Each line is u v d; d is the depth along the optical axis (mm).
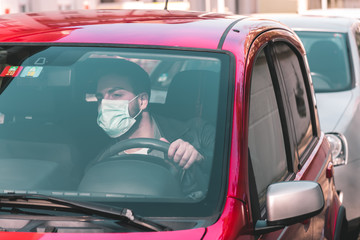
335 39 11383
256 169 4301
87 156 4289
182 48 4484
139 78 4547
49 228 3643
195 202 3869
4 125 4465
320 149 6082
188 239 3615
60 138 4367
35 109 4492
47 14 5285
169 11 5547
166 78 5828
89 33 4688
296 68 5824
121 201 3924
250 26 4895
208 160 4047
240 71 4336
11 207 3785
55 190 4113
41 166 4246
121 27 4742
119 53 4477
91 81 4547
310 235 5117
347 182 9094
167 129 4355
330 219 5824
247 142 4141
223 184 3930
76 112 4473
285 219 3959
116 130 4445
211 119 4184
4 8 16672
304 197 4012
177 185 4098
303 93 5953
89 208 3740
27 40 4684
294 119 5355
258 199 4191
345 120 9531
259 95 4598
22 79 4566
